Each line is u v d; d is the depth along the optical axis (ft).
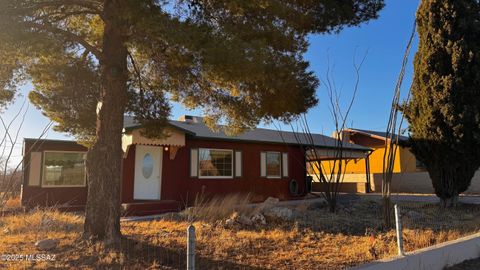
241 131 33.09
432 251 20.63
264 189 60.13
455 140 39.70
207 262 19.31
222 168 56.70
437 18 41.19
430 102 41.14
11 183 29.86
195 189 53.67
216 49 18.99
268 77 22.74
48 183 47.67
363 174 89.45
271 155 62.08
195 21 20.88
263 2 21.17
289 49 26.11
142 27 18.43
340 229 28.58
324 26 29.07
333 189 38.29
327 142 67.36
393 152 30.19
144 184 50.29
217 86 27.99
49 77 29.17
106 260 18.38
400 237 20.20
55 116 31.99
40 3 21.29
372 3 29.68
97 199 21.47
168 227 28.19
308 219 31.94
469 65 39.37
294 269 18.56
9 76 25.81
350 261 19.99
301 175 65.00
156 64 26.96
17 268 17.02
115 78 22.39
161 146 51.70
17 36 18.61
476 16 40.78
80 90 30.66
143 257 19.25
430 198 55.62
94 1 24.21
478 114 38.78
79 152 50.06
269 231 27.14
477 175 75.25
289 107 27.48
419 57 42.86
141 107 30.86
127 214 42.60
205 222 30.12
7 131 27.45
